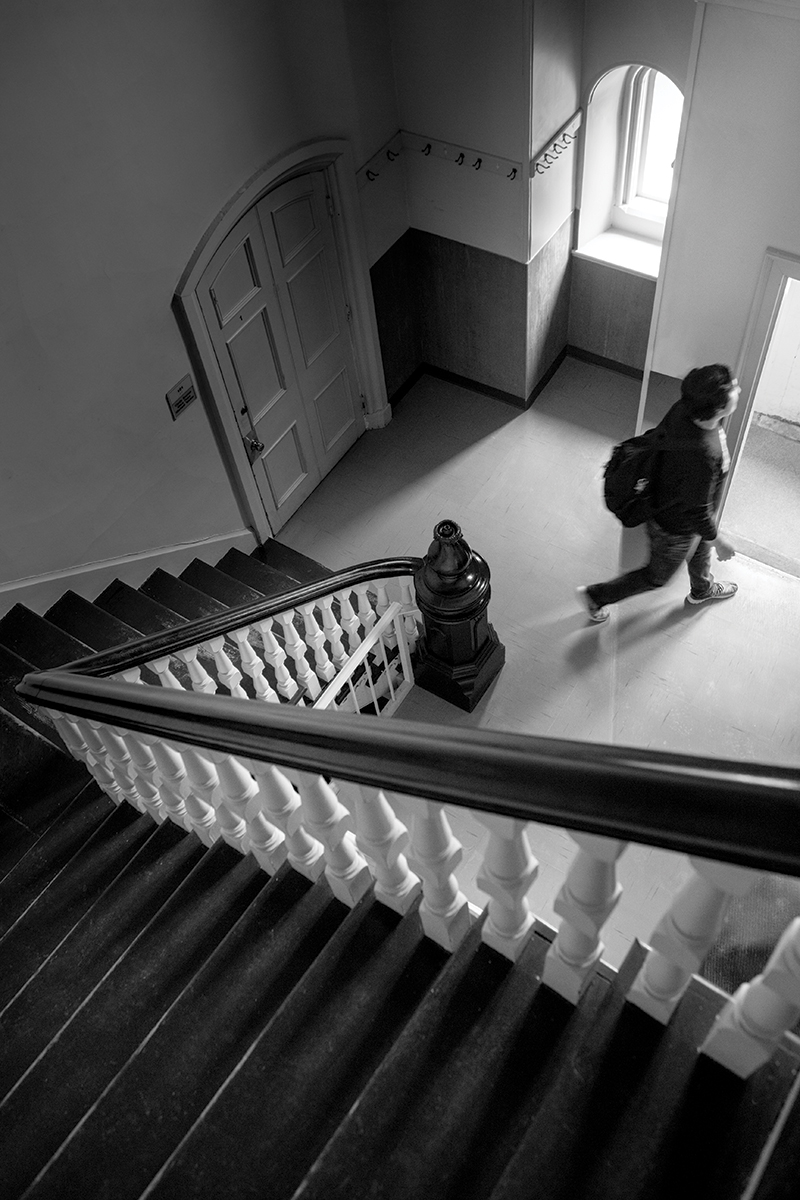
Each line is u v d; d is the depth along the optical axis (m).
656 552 5.00
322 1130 2.07
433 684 5.47
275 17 5.01
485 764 1.42
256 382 6.13
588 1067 1.76
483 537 6.56
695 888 1.45
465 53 5.51
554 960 1.87
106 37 4.26
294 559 6.71
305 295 6.24
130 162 4.63
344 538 6.81
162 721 2.28
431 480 7.04
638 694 5.27
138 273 4.96
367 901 2.47
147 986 2.76
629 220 6.89
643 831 1.22
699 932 1.52
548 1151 1.68
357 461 7.29
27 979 3.21
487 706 5.46
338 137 5.74
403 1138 1.87
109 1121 2.34
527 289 6.62
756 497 5.95
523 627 5.86
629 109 6.25
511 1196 1.65
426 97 5.91
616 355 7.46
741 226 4.33
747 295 4.58
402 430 7.45
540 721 5.33
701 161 4.23
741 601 5.49
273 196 5.59
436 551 4.75
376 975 2.28
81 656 5.03
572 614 5.88
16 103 4.05
